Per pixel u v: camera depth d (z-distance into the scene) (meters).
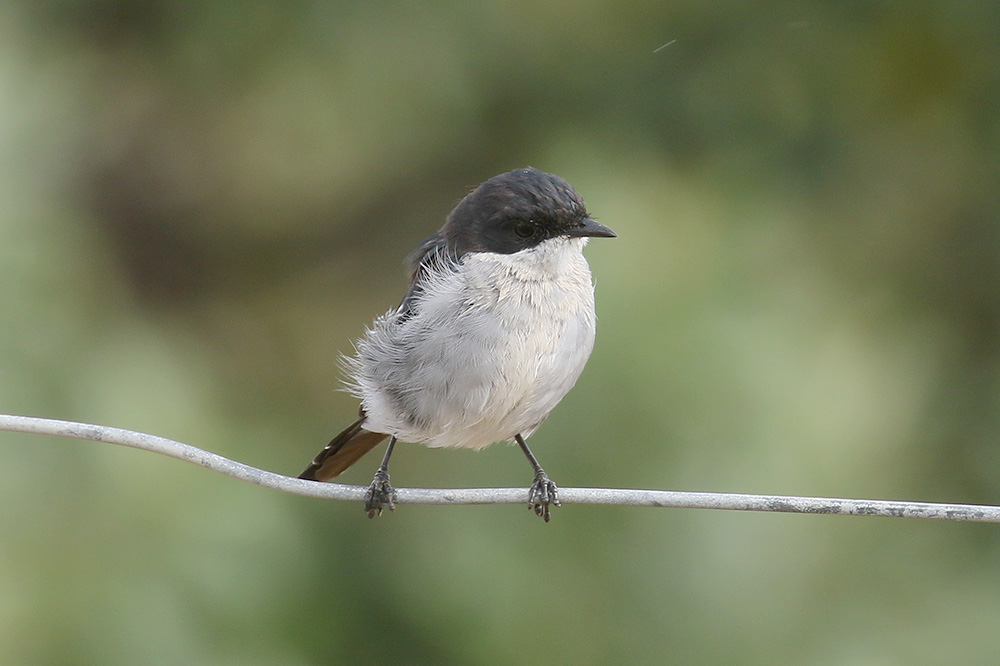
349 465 8.69
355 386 8.25
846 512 5.92
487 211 7.70
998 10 12.34
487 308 7.45
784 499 5.96
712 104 12.41
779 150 12.31
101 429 6.18
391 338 7.80
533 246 7.57
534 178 7.71
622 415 10.24
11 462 9.67
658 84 12.55
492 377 7.46
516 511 10.98
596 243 10.76
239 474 6.32
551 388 7.66
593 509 10.60
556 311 7.55
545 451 10.31
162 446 6.24
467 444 8.14
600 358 10.24
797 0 12.56
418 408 7.68
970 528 11.28
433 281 7.69
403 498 6.49
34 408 10.12
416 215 14.60
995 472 11.61
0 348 10.27
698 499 6.00
